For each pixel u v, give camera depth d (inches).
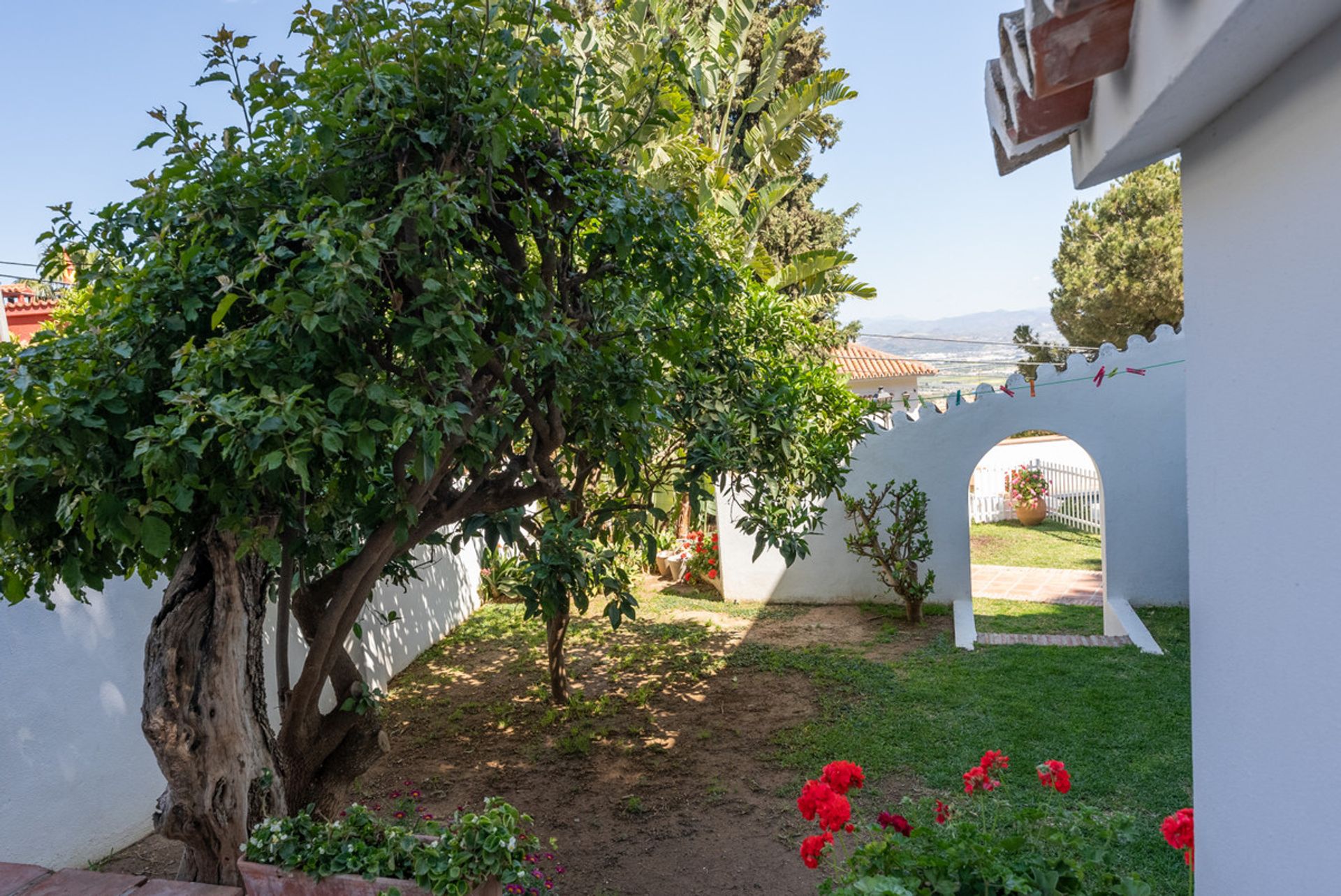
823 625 407.2
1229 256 73.0
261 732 160.4
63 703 205.9
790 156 470.9
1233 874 77.0
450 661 385.4
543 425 185.9
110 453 126.0
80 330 138.6
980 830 136.9
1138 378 384.5
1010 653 352.5
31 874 122.6
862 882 97.3
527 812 245.6
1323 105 58.4
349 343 131.6
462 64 146.8
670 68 192.5
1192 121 71.0
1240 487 73.4
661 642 393.7
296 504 153.6
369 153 145.9
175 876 178.7
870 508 420.8
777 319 310.0
